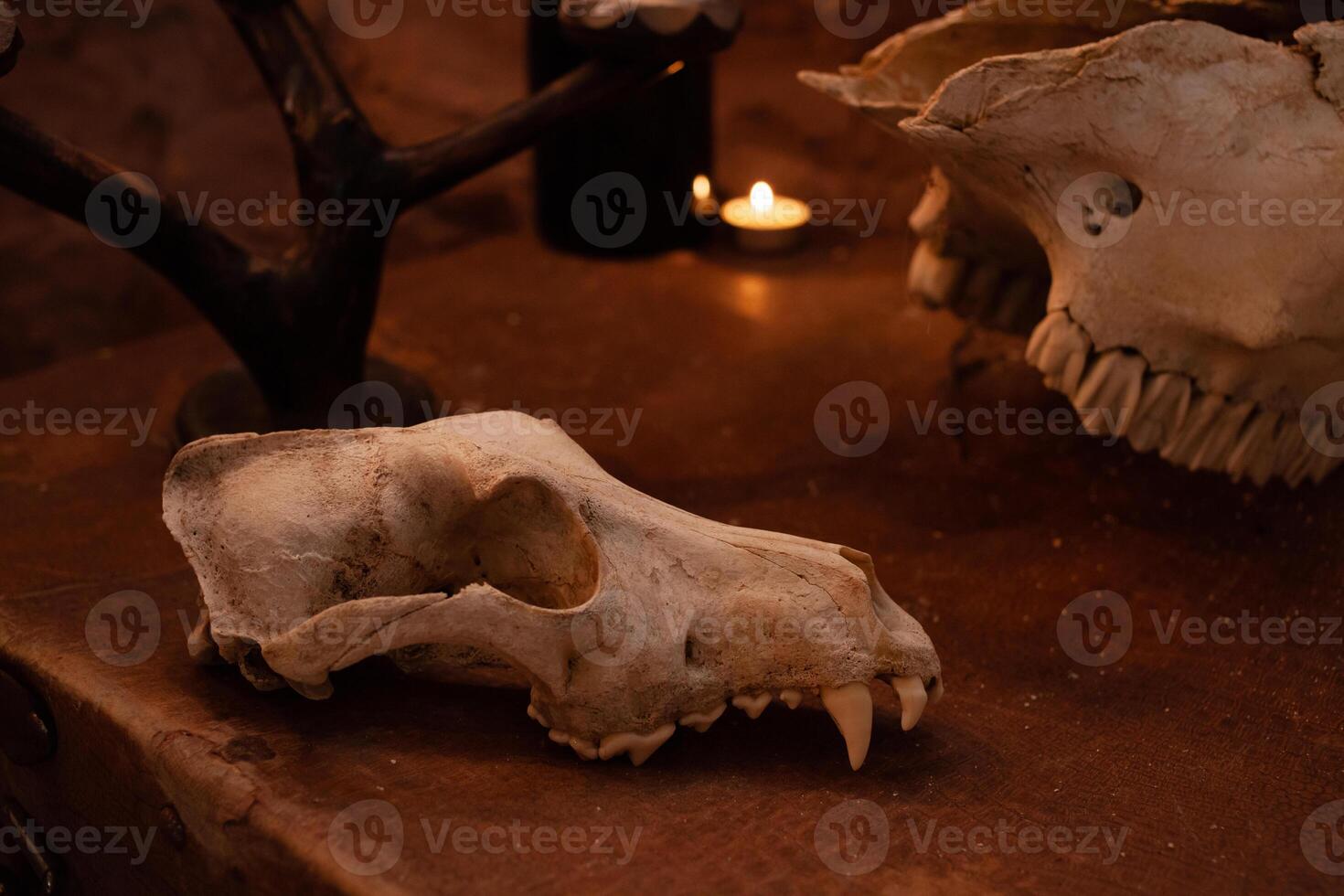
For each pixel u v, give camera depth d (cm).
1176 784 71
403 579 70
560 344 94
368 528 70
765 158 109
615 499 70
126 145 108
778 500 84
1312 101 74
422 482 70
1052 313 77
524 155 110
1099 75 74
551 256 103
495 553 71
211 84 109
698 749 71
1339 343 76
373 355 89
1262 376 77
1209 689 74
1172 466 84
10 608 75
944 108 76
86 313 109
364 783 69
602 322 96
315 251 82
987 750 72
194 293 81
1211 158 74
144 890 72
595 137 100
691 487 85
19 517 82
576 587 70
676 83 99
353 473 70
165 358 94
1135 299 76
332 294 82
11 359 107
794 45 109
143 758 70
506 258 103
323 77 82
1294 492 81
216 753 70
